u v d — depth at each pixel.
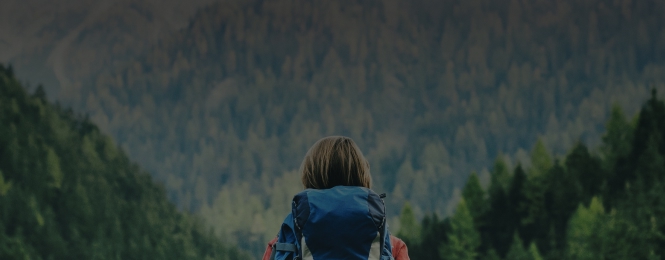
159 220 106.44
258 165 189.62
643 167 61.06
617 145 67.75
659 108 65.94
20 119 105.31
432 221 68.56
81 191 97.44
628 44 199.25
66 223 92.81
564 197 64.06
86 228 93.56
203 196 180.38
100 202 100.69
